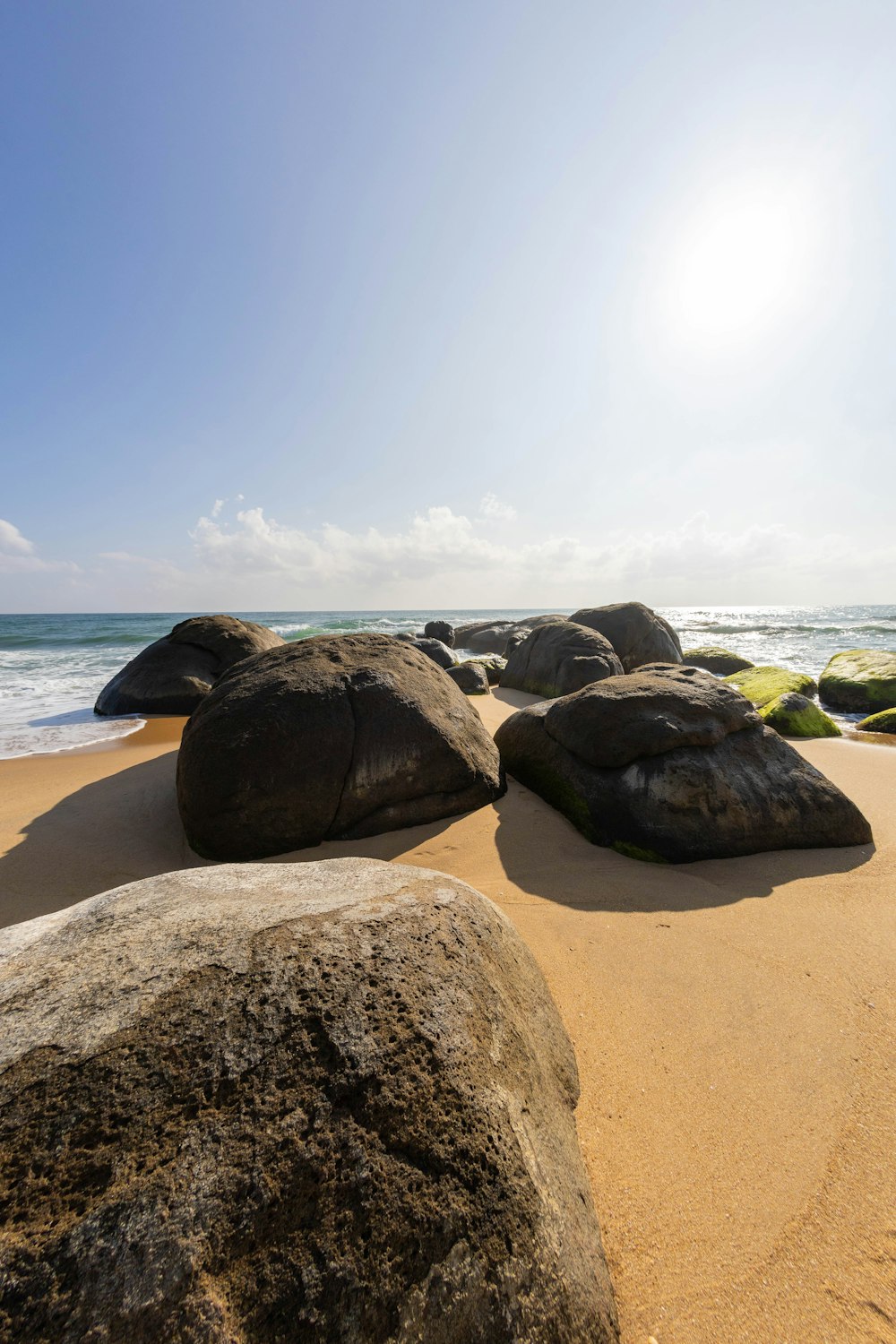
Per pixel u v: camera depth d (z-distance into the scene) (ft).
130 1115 4.05
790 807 13.30
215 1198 3.74
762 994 8.39
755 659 58.29
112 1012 4.64
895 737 26.40
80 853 13.61
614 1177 5.66
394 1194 3.98
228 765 13.39
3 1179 3.75
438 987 5.34
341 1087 4.37
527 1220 4.17
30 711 35.32
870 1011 8.02
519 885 11.69
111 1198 3.67
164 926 5.67
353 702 14.83
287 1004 4.79
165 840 14.40
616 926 10.18
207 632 38.06
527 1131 4.81
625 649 49.83
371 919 5.91
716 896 11.20
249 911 5.96
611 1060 7.14
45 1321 3.27
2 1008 4.69
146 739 26.86
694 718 14.26
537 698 38.01
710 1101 6.57
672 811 13.05
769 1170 5.79
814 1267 4.97
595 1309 4.22
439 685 17.40
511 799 15.97
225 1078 4.29
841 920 10.32
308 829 13.55
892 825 14.62
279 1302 3.50
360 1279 3.65
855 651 40.78
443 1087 4.58
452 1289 3.76
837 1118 6.35
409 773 14.56
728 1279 4.88
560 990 8.44
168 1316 3.34
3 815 16.11
